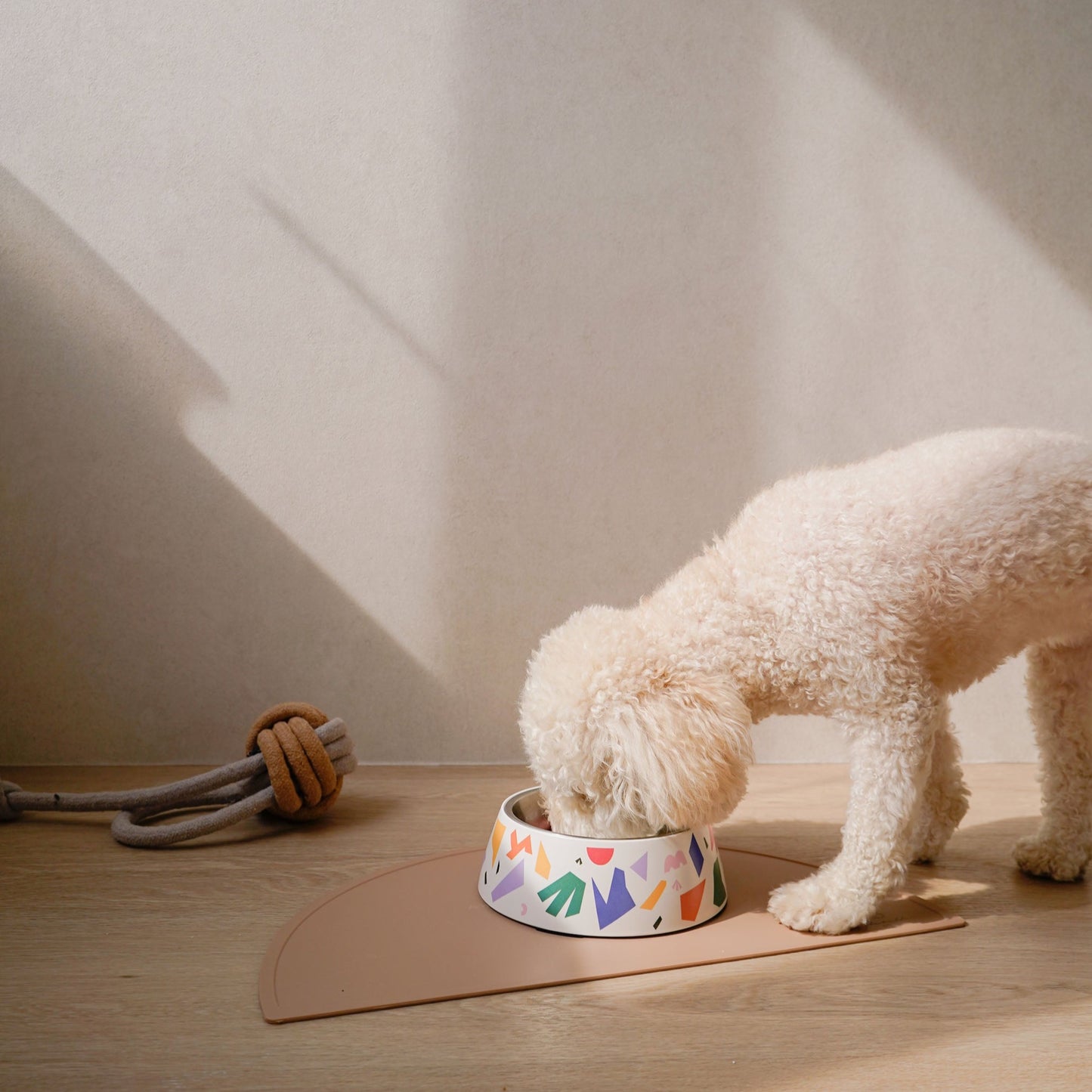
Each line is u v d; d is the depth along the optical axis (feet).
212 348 7.12
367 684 7.26
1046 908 4.55
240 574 7.18
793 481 4.69
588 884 4.13
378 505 7.22
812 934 4.17
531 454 7.26
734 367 7.34
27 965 3.82
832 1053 3.23
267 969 3.75
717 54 7.30
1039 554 4.16
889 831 4.15
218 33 7.08
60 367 7.04
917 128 7.38
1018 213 7.43
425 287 7.21
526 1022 3.41
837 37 7.34
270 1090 2.97
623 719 3.80
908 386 7.42
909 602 4.14
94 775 6.89
